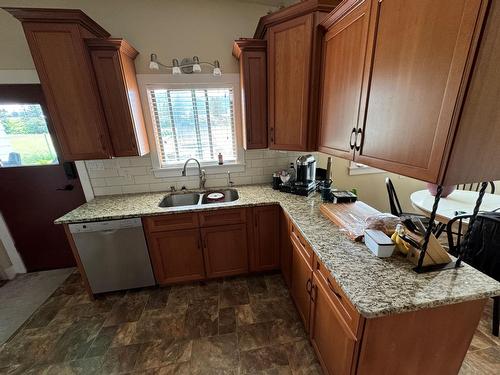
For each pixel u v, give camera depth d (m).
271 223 2.08
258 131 2.07
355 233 1.26
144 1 1.91
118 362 1.46
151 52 2.02
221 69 2.15
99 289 1.99
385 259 1.08
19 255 2.37
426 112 0.80
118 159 2.23
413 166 0.88
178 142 2.35
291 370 1.37
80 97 1.72
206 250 2.06
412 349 0.95
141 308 1.90
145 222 1.89
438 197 0.86
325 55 1.53
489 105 0.71
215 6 2.01
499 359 1.37
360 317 0.85
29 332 1.71
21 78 1.95
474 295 0.84
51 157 2.18
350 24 1.22
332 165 2.69
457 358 1.03
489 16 0.60
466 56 0.65
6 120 2.04
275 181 2.31
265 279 2.22
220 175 2.45
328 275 1.10
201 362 1.44
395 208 2.32
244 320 1.75
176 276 2.09
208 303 1.93
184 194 2.37
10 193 2.21
